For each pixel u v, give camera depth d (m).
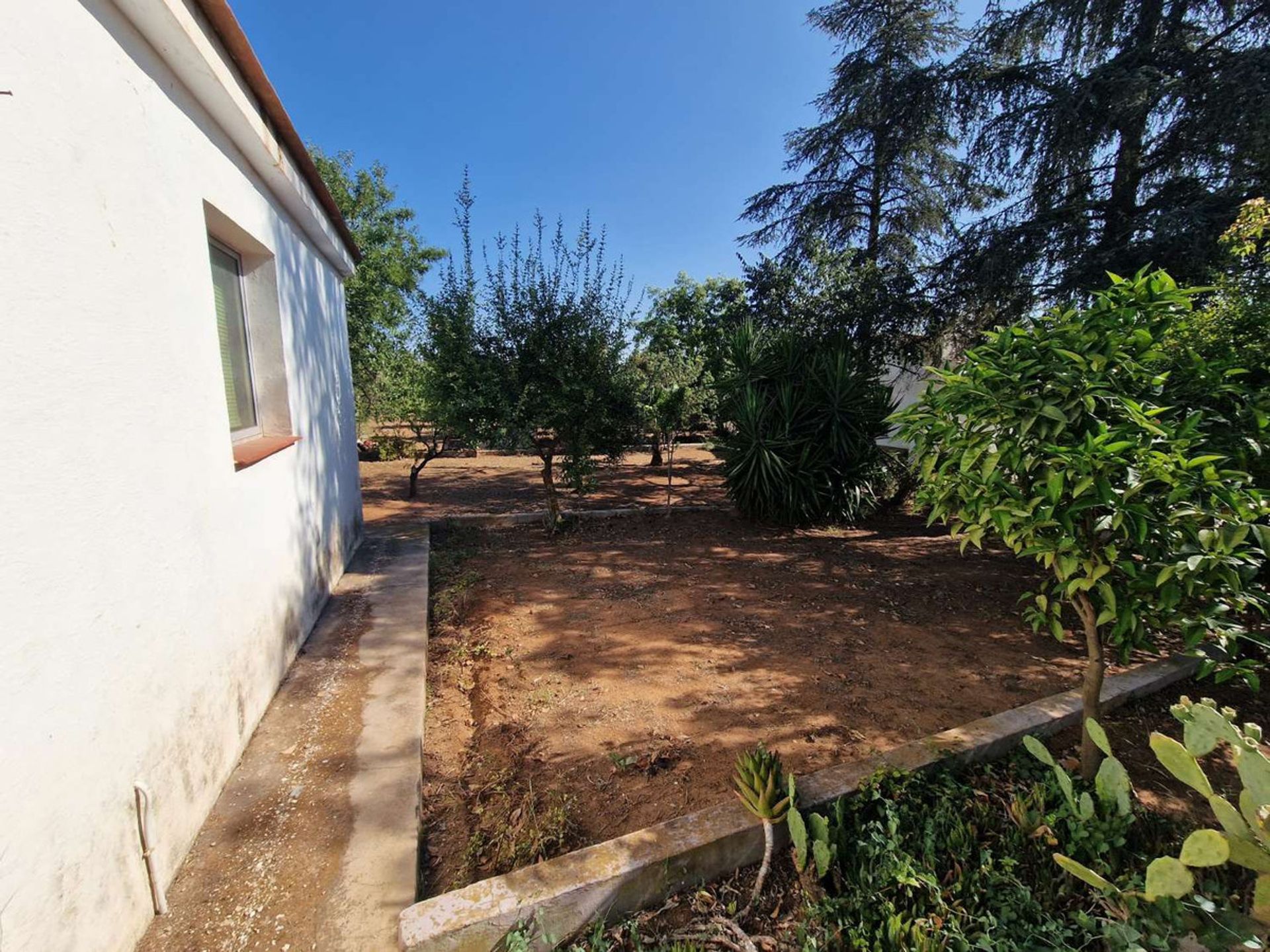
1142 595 1.85
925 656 3.42
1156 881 1.37
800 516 6.68
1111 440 1.70
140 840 1.59
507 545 6.01
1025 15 6.45
